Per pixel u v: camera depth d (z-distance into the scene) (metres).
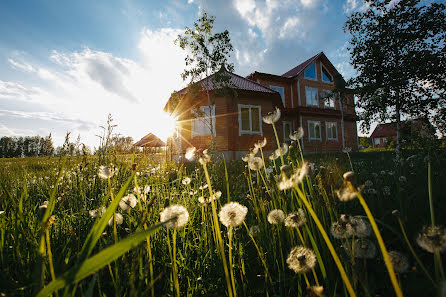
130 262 1.16
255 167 1.74
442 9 9.70
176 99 13.82
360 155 10.80
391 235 1.54
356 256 1.03
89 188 2.61
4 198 1.82
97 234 0.69
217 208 2.11
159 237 1.64
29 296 0.97
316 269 1.32
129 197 1.43
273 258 1.48
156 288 1.21
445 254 1.17
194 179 3.47
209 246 1.55
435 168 3.09
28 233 1.26
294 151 1.83
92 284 0.75
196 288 1.26
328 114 26.61
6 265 1.17
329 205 1.35
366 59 11.30
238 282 1.33
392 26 10.45
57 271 1.02
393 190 2.54
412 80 10.30
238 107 18.33
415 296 1.05
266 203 1.96
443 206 1.81
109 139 2.89
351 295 0.65
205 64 13.01
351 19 11.51
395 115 10.48
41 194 2.61
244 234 1.96
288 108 25.12
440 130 4.64
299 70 27.83
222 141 17.14
